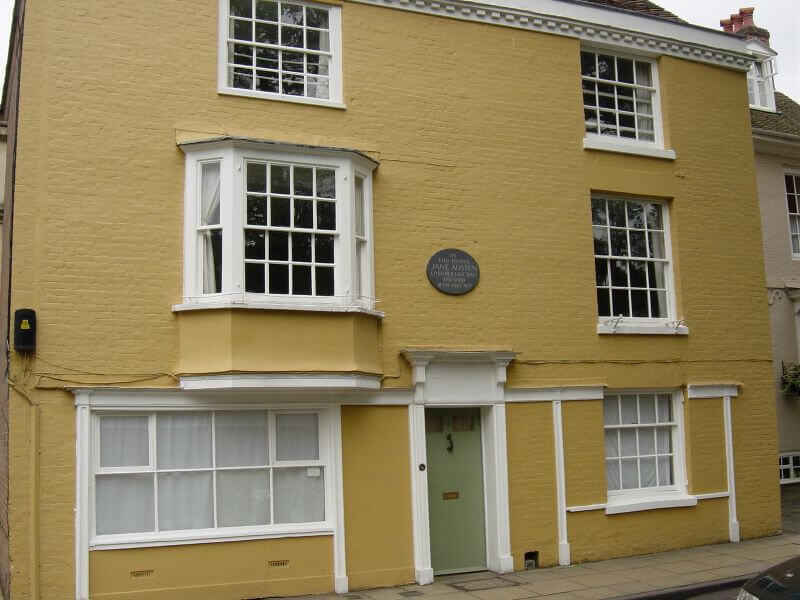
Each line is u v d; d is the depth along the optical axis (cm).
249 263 985
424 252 1114
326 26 1120
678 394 1280
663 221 1318
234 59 1059
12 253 912
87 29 973
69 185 941
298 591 983
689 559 1157
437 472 1122
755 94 1877
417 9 1161
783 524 1393
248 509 991
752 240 1370
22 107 935
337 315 1004
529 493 1138
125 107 977
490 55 1203
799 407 1694
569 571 1105
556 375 1178
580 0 1268
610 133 1309
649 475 1260
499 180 1179
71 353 916
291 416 1030
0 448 1061
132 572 915
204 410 978
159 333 957
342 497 1022
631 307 1273
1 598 958
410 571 1048
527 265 1180
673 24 1342
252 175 1000
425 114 1144
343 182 1038
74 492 899
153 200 973
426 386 1091
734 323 1331
